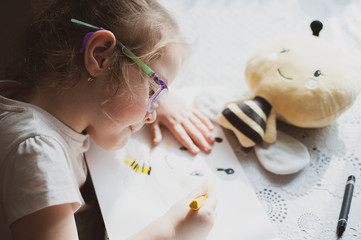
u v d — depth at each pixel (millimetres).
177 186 678
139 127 673
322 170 683
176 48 615
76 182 653
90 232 685
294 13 971
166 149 736
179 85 869
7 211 546
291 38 759
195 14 996
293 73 701
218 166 706
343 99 677
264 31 949
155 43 577
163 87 585
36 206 529
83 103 594
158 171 700
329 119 691
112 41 547
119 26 568
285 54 727
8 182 548
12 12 781
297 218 626
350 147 713
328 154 705
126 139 678
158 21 590
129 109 585
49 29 596
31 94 634
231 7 1009
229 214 635
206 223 589
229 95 813
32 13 702
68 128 618
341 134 733
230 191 666
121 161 713
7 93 655
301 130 743
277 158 688
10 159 553
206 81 870
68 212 551
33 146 554
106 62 556
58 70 585
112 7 575
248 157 719
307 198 650
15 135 563
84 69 567
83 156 725
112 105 581
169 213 601
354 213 621
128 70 563
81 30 570
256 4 1008
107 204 652
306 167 689
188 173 696
